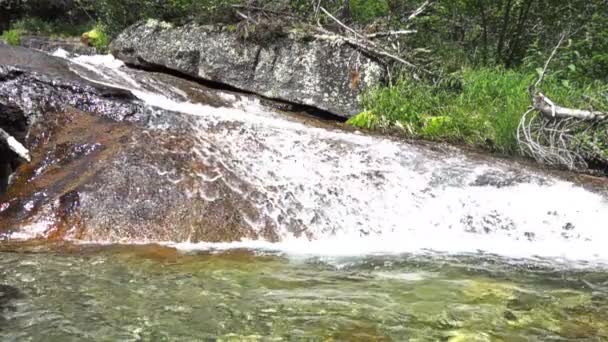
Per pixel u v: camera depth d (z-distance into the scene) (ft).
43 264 10.51
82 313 8.36
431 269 11.27
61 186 13.58
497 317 8.69
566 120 20.70
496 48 35.24
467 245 13.46
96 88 17.75
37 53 21.75
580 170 19.62
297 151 17.07
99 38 40.68
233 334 7.83
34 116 15.93
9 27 55.98
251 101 26.40
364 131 23.49
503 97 24.70
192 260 11.25
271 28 28.27
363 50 27.30
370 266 11.39
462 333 8.03
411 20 32.37
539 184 16.26
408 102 24.68
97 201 13.16
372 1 38.65
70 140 15.38
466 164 17.88
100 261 10.87
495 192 15.75
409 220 14.65
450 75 26.96
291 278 10.36
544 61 29.55
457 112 23.73
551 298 9.66
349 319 8.43
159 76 25.89
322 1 32.32
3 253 11.10
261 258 11.68
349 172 16.21
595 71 28.12
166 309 8.62
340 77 26.73
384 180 15.98
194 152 15.66
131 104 17.52
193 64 29.27
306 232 13.64
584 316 8.86
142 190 13.69
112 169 14.17
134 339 7.60
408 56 27.76
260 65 27.99
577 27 32.14
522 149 20.92
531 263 11.96
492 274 11.04
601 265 11.93
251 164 15.84
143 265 10.73
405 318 8.54
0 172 13.29
